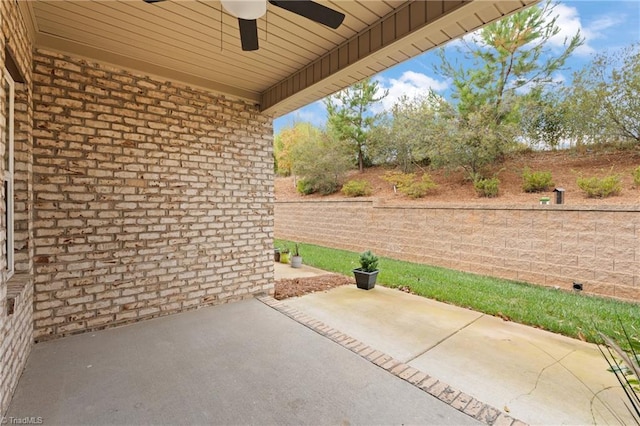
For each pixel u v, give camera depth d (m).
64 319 3.10
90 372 2.43
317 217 9.84
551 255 5.00
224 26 2.84
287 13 2.63
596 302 4.13
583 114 6.75
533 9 7.14
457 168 8.49
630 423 1.90
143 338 3.08
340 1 2.49
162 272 3.71
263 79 4.05
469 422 1.91
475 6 2.17
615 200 5.54
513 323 3.57
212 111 4.10
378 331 3.33
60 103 3.08
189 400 2.10
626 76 6.08
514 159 7.96
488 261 5.82
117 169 3.40
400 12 2.59
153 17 2.71
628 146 6.37
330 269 6.48
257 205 4.54
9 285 2.39
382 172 11.23
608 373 2.49
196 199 3.97
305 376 2.42
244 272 4.40
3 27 1.91
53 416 1.92
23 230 2.71
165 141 3.72
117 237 3.41
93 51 3.23
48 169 3.03
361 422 1.90
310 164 11.76
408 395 2.19
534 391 2.25
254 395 2.16
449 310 4.01
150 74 3.60
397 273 5.86
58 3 2.51
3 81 1.94
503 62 7.73
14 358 2.19
